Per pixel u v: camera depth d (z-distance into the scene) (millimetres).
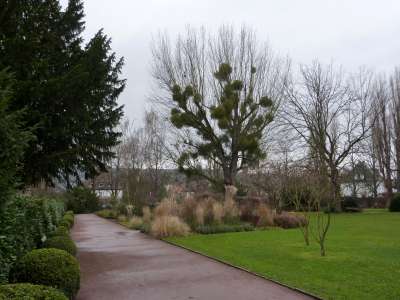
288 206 24906
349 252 10023
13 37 12062
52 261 5508
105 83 17031
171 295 6508
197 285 7184
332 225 17875
